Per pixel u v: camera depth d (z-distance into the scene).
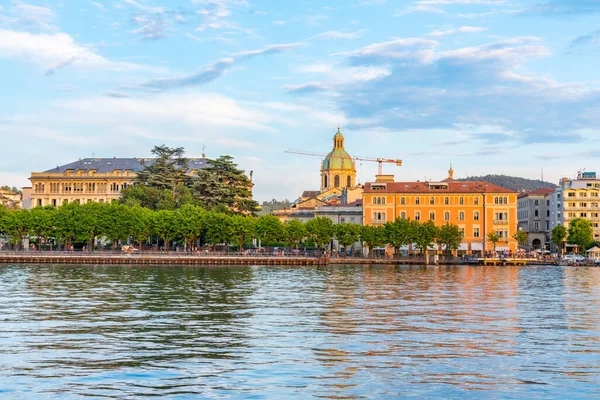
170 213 175.12
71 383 36.91
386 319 60.34
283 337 50.41
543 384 37.31
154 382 37.22
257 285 98.69
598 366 41.44
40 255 162.62
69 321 57.75
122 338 49.69
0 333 51.41
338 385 36.78
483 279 118.81
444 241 186.38
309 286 97.44
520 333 52.97
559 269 165.62
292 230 181.75
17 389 35.72
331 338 50.03
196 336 50.72
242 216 186.25
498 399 34.59
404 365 41.31
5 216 172.00
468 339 50.03
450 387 36.59
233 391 35.59
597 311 67.75
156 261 165.12
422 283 106.00
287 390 35.81
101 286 93.25
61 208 172.25
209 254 173.88
